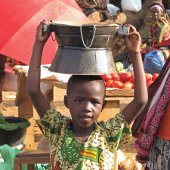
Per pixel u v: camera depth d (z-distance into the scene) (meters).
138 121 3.14
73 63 2.24
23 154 2.81
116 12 8.38
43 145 3.91
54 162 2.32
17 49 4.38
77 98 2.25
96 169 2.27
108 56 2.28
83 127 2.28
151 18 6.96
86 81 2.25
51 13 4.67
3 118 4.59
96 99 2.25
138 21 8.45
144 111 3.11
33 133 4.90
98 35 2.21
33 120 4.96
